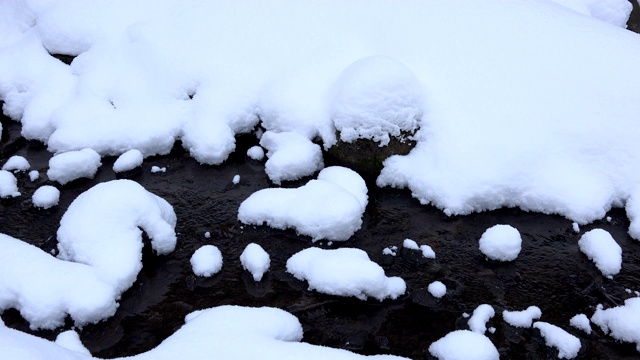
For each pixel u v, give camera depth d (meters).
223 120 7.31
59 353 3.66
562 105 6.73
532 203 6.44
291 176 6.84
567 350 4.86
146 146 7.29
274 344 4.30
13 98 8.23
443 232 6.25
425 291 5.52
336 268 5.38
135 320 5.22
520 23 7.42
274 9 8.03
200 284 5.59
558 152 6.54
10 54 8.63
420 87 6.90
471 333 4.84
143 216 5.74
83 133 7.32
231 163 7.27
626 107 6.71
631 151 6.54
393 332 5.16
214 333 4.43
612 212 6.49
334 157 6.98
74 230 5.55
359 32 7.71
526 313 5.22
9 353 3.26
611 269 5.71
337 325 5.21
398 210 6.55
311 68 7.44
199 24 8.00
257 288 5.55
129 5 8.38
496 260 5.85
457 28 7.44
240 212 6.29
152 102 7.63
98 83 7.84
